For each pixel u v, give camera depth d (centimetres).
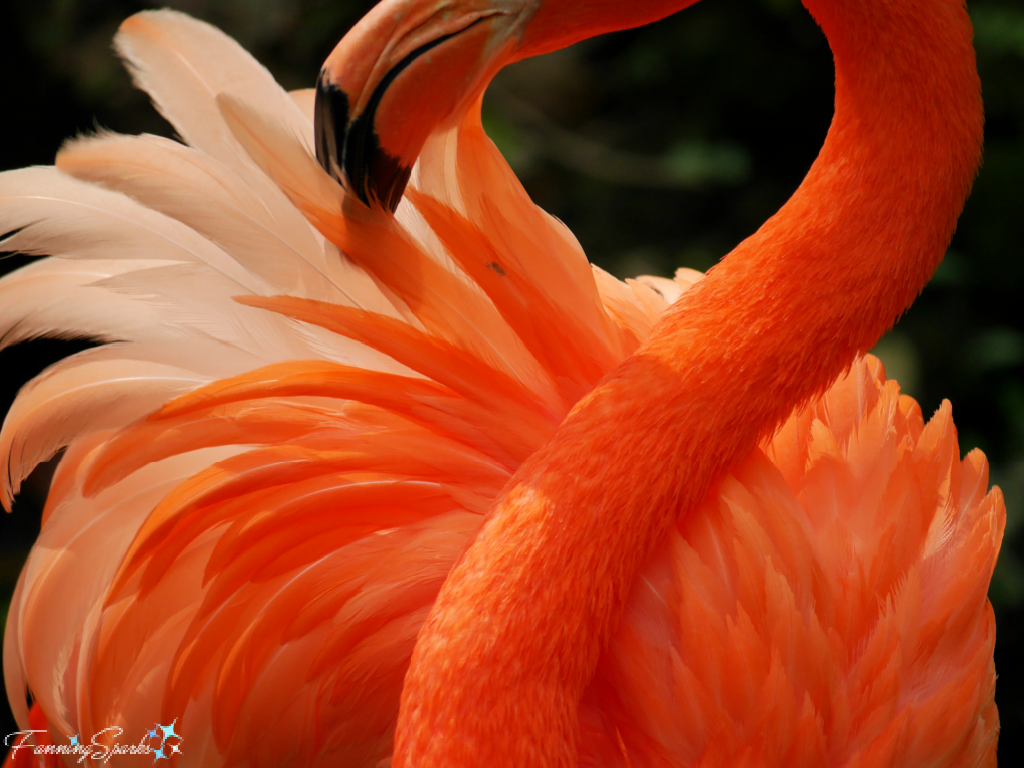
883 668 317
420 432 320
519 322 321
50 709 322
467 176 320
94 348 322
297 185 316
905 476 320
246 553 318
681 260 659
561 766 312
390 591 318
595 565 314
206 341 322
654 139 721
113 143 320
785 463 321
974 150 315
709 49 695
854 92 315
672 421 315
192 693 319
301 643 319
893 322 317
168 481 321
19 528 571
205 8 688
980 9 639
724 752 315
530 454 319
